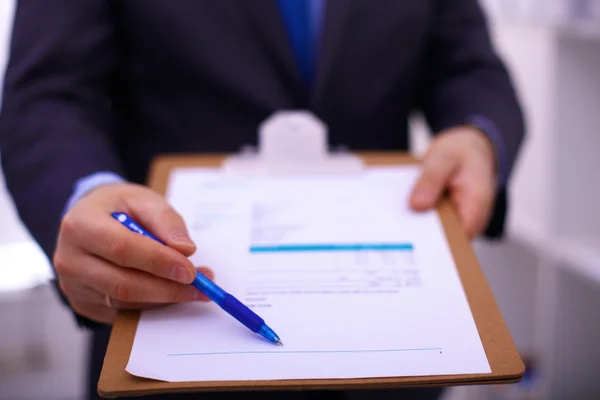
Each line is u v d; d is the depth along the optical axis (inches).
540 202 48.7
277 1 26.7
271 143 23.8
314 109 26.8
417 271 17.7
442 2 30.2
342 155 24.8
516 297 55.2
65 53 23.7
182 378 14.0
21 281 51.2
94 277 15.7
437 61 30.8
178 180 22.6
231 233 19.3
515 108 27.4
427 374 14.2
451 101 28.4
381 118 28.9
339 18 26.6
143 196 17.6
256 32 26.3
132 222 16.4
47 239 19.2
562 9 41.4
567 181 44.8
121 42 27.1
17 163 21.1
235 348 15.0
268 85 26.6
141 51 26.5
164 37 25.9
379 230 19.6
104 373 14.3
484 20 31.3
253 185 22.3
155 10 25.7
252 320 15.2
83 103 24.0
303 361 14.5
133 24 26.1
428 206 20.6
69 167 20.4
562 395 48.7
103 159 21.5
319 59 26.5
